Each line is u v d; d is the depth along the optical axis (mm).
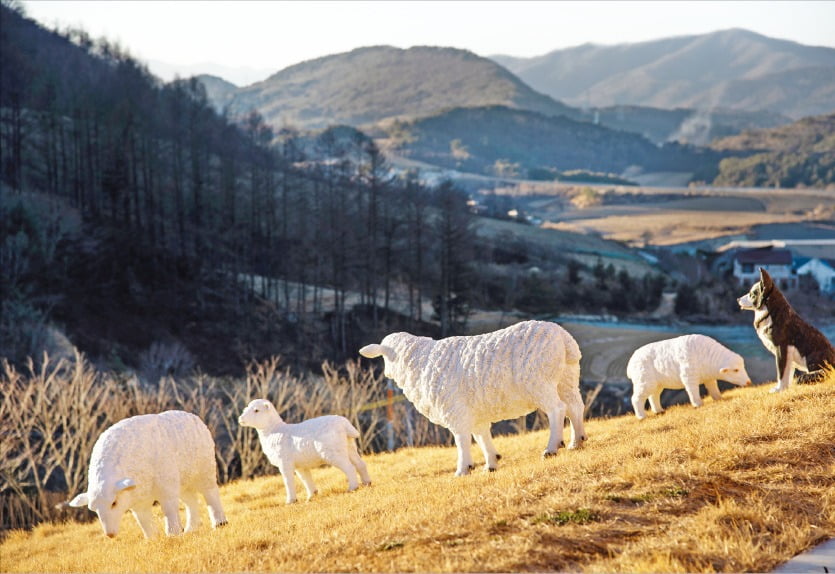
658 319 87688
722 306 92375
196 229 88062
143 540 14422
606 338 75438
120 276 73312
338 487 16891
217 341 68000
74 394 35875
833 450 10930
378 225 87812
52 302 63312
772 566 7809
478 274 91500
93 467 12969
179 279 77188
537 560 8227
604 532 8828
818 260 117062
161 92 129125
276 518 13828
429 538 9328
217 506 14805
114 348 60594
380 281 88188
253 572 9461
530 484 11102
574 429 14789
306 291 84750
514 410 14422
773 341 16750
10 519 29266
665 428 14750
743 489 9891
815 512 9156
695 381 17828
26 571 14148
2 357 50344
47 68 117062
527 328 14242
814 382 16062
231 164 92875
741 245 137250
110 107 94500
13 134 90562
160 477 13617
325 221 84812
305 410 37406
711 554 8000
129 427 13492
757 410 13703
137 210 82625
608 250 133125
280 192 103000
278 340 70562
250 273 84000
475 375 14258
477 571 8102
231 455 32750
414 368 14891
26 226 73250
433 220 99000
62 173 92312
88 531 18891
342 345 72000
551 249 120812
